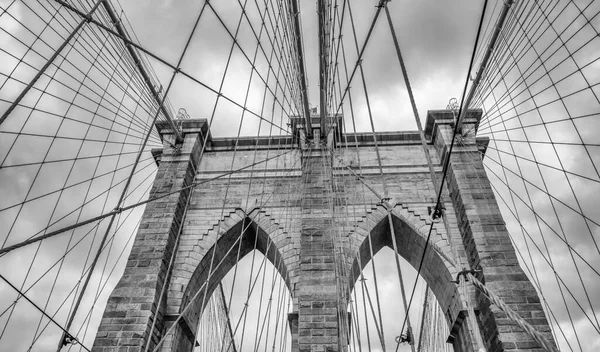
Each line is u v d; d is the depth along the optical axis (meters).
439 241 22.45
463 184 23.02
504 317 18.23
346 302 19.50
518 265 19.70
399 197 24.42
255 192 25.44
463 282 9.22
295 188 25.38
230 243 24.62
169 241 22.33
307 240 22.05
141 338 18.56
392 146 26.83
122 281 20.47
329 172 24.69
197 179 26.28
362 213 23.73
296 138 27.67
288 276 22.16
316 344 18.55
